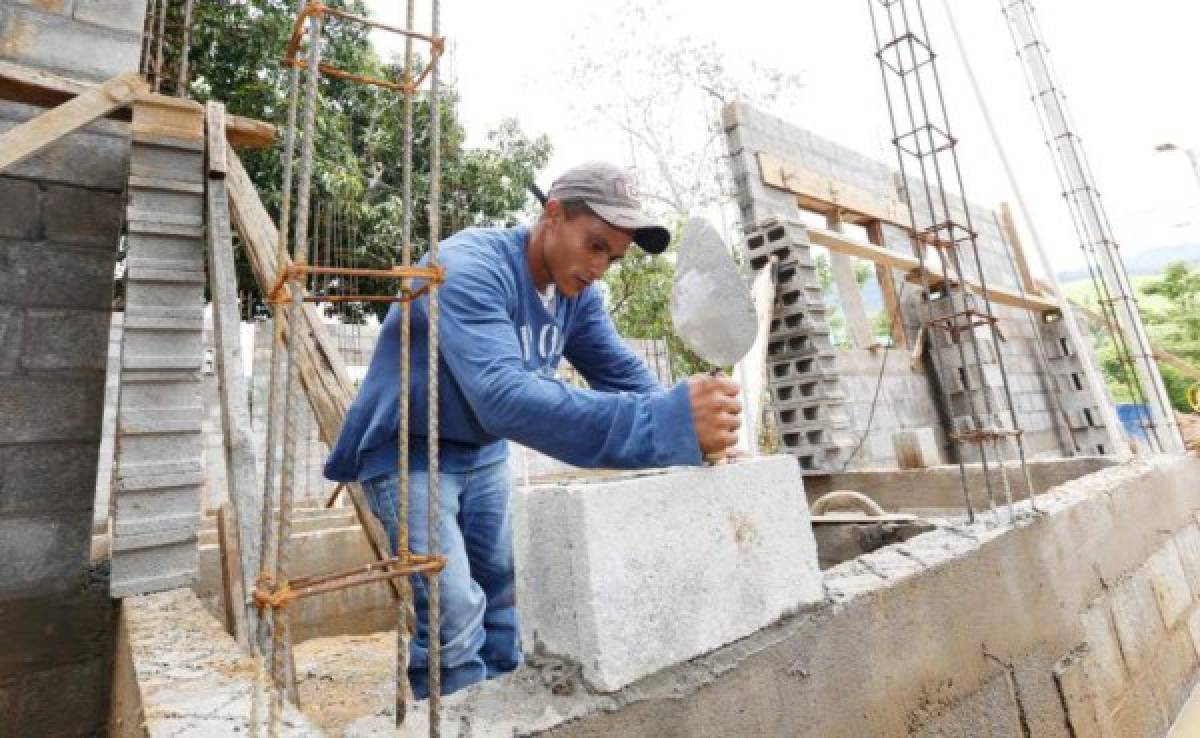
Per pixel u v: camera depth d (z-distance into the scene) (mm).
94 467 2502
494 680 1016
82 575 2410
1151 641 2725
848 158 6707
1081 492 2727
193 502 2416
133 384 2424
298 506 6020
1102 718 2158
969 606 1769
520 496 1116
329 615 3617
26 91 2527
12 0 2631
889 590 1519
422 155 9508
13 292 2473
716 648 1107
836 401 5004
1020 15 5176
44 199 2584
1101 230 4805
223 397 2174
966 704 1648
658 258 12812
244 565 1894
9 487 2344
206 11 7316
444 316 1233
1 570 2285
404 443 822
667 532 1074
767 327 4672
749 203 5488
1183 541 3506
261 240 2510
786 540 1302
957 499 4223
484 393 1119
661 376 10039
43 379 2467
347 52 8734
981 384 2359
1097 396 4594
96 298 2621
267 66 7754
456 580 1484
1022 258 8680
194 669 1213
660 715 992
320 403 2137
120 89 2564
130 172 2564
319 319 2273
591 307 1891
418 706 954
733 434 1025
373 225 8695
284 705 1016
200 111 2719
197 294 2605
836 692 1301
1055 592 2186
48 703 2260
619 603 983
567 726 885
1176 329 22719
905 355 6500
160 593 2158
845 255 6547
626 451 1011
